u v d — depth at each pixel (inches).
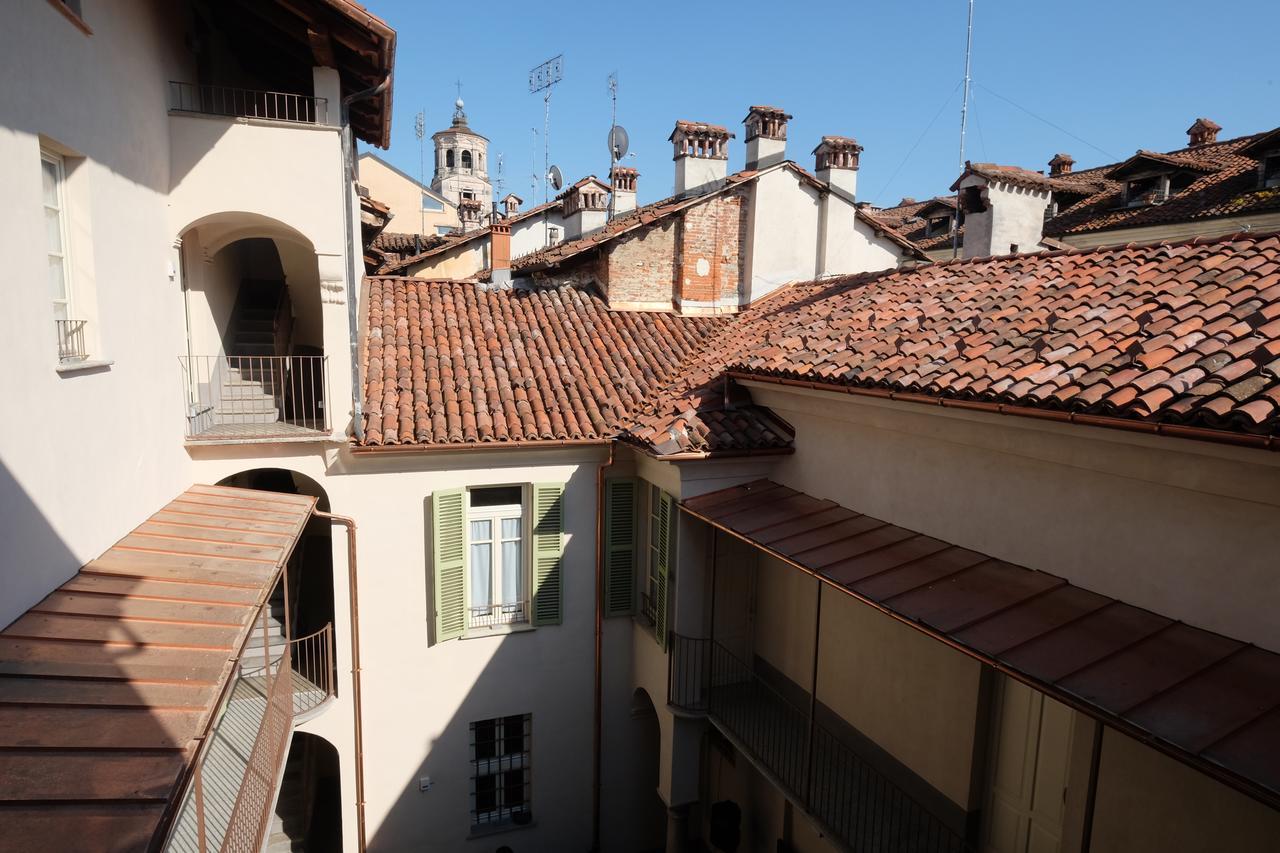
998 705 310.2
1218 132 861.8
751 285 596.4
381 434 410.9
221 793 310.7
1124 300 293.9
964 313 345.7
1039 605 238.1
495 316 541.6
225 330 504.4
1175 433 201.3
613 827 506.0
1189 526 213.8
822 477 370.0
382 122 464.8
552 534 469.7
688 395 430.6
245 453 408.2
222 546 305.7
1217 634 207.3
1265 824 209.3
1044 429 246.8
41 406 236.2
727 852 443.2
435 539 439.5
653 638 459.8
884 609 252.5
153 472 338.3
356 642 437.4
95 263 277.9
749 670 386.0
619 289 577.3
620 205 858.1
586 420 455.5
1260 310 245.1
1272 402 189.3
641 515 484.1
